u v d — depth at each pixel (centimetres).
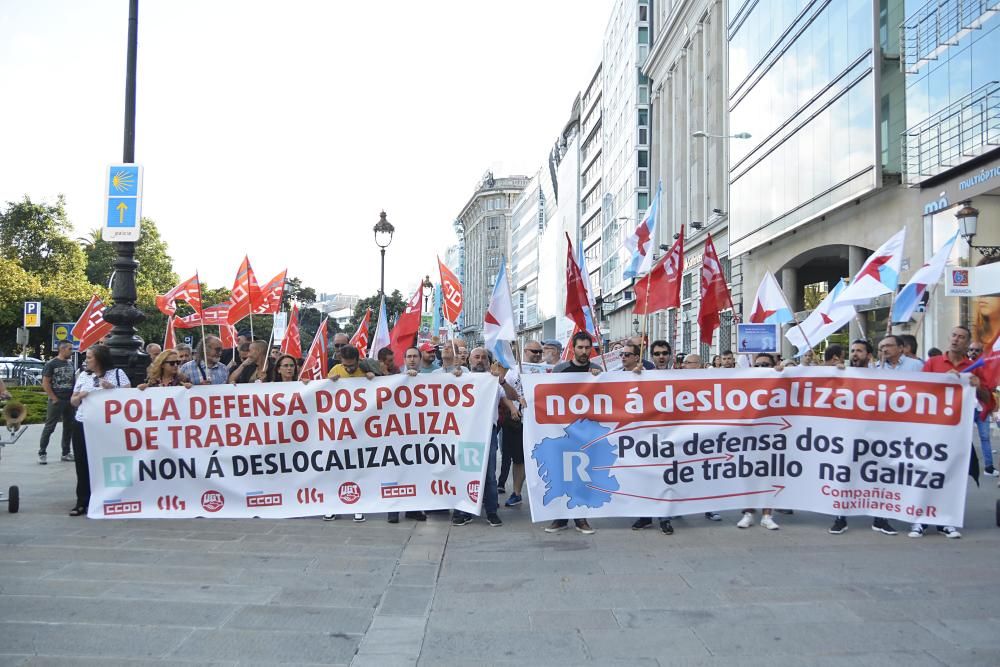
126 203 1099
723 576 547
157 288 7050
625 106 5534
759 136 2817
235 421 736
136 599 487
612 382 712
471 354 827
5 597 488
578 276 768
